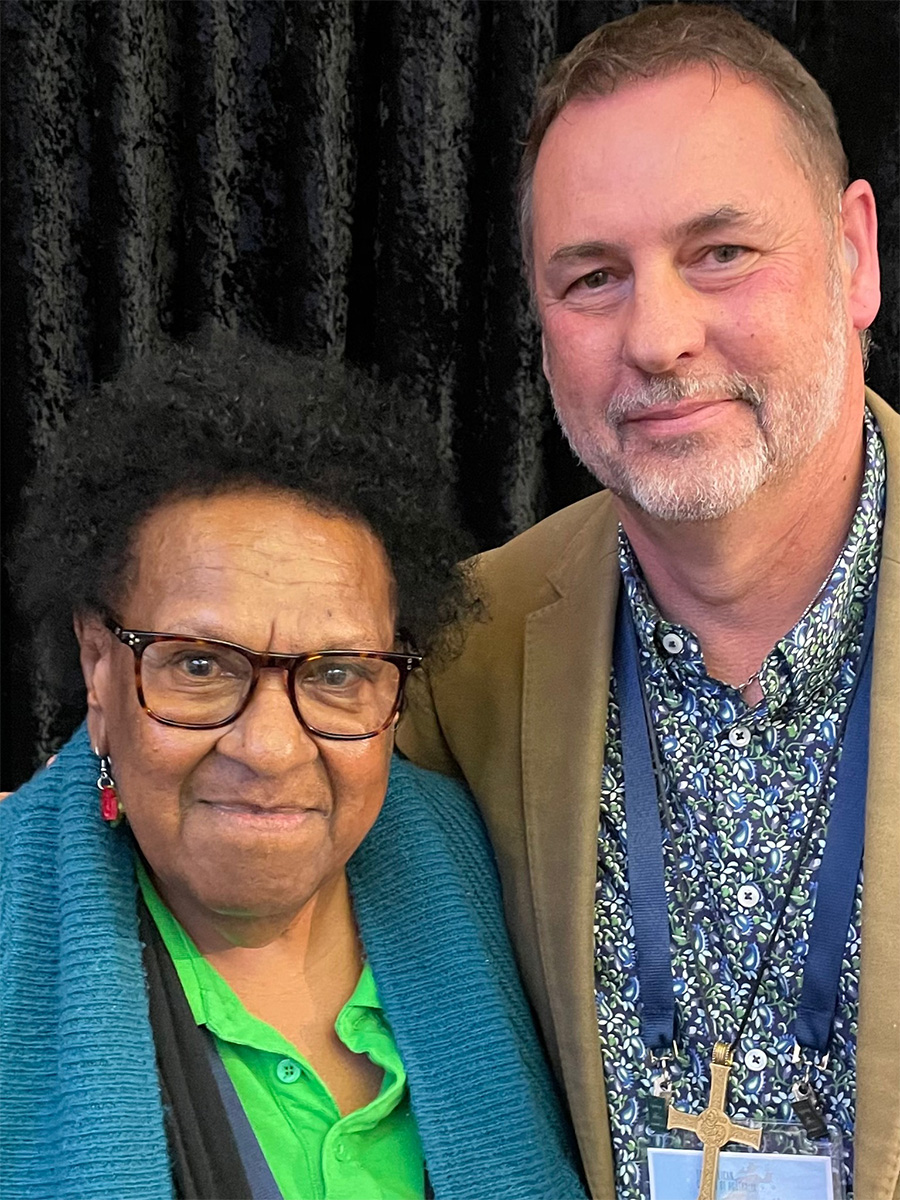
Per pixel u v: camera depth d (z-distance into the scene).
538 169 1.26
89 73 1.97
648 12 1.26
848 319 1.26
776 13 1.92
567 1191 1.24
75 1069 1.07
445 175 1.98
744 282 1.17
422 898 1.32
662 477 1.19
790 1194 1.22
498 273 2.02
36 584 1.22
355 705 1.14
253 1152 1.13
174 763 1.08
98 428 1.17
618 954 1.33
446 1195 1.16
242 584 1.08
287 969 1.23
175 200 2.03
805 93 1.22
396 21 1.94
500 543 2.08
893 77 1.95
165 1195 1.04
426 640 1.25
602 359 1.22
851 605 1.28
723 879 1.30
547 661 1.43
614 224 1.17
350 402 1.21
